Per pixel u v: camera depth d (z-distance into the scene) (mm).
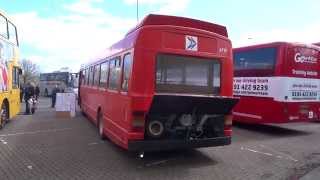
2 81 14234
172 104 8359
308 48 14383
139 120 8414
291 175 8117
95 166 8641
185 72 8922
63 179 7539
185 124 8828
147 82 8469
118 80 9836
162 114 8633
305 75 14305
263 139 12922
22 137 12578
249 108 15008
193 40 8984
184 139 8805
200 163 9102
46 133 13508
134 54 8500
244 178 7824
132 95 8398
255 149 10992
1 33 14016
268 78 14227
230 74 9531
